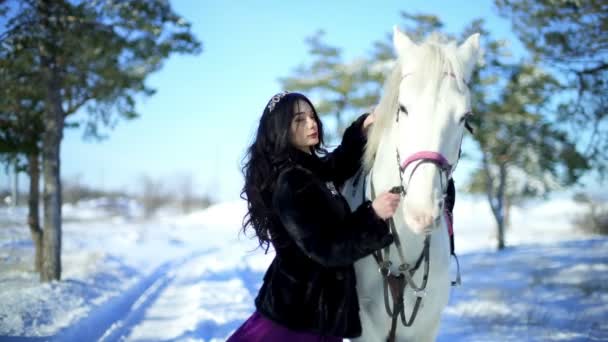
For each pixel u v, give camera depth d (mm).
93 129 8109
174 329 4848
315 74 16188
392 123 2199
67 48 6809
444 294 2371
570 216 30703
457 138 1855
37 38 6688
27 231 17672
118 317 5395
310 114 2176
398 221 2188
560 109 7293
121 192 59844
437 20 11070
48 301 5746
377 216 1882
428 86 1832
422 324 2359
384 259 2258
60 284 6863
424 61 1896
